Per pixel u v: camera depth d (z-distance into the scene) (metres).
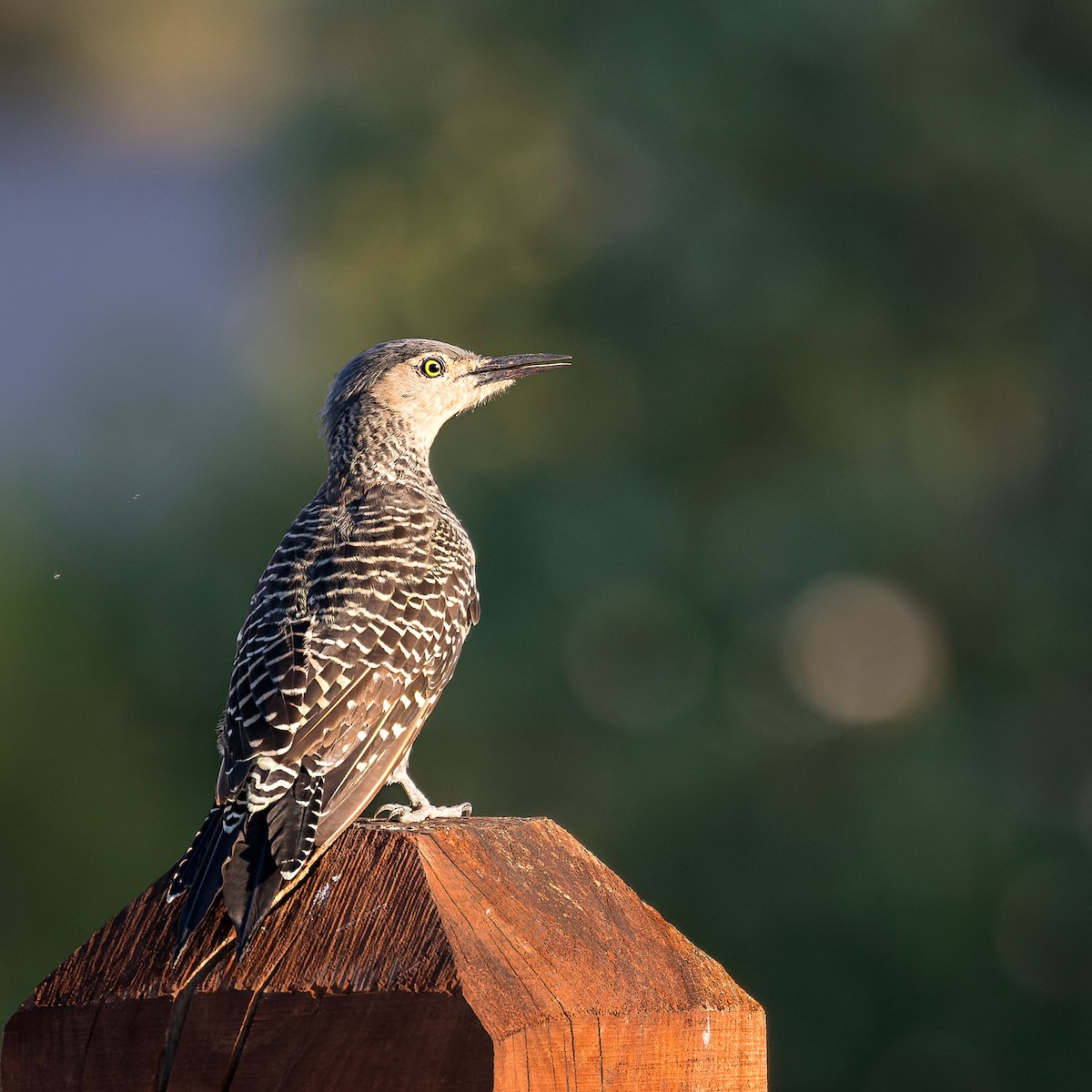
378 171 17.42
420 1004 4.27
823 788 15.91
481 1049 4.18
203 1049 4.37
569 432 16.88
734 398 16.38
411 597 6.66
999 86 16.27
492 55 17.30
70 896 16.83
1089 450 16.75
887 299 16.52
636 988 4.68
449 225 17.56
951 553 16.14
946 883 15.49
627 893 5.05
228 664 17.22
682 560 15.88
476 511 16.08
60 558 17.41
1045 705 16.31
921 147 15.95
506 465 16.67
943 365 16.88
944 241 16.48
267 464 17.72
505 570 15.78
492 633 15.63
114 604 17.38
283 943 4.46
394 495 7.60
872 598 16.08
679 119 16.17
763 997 15.44
